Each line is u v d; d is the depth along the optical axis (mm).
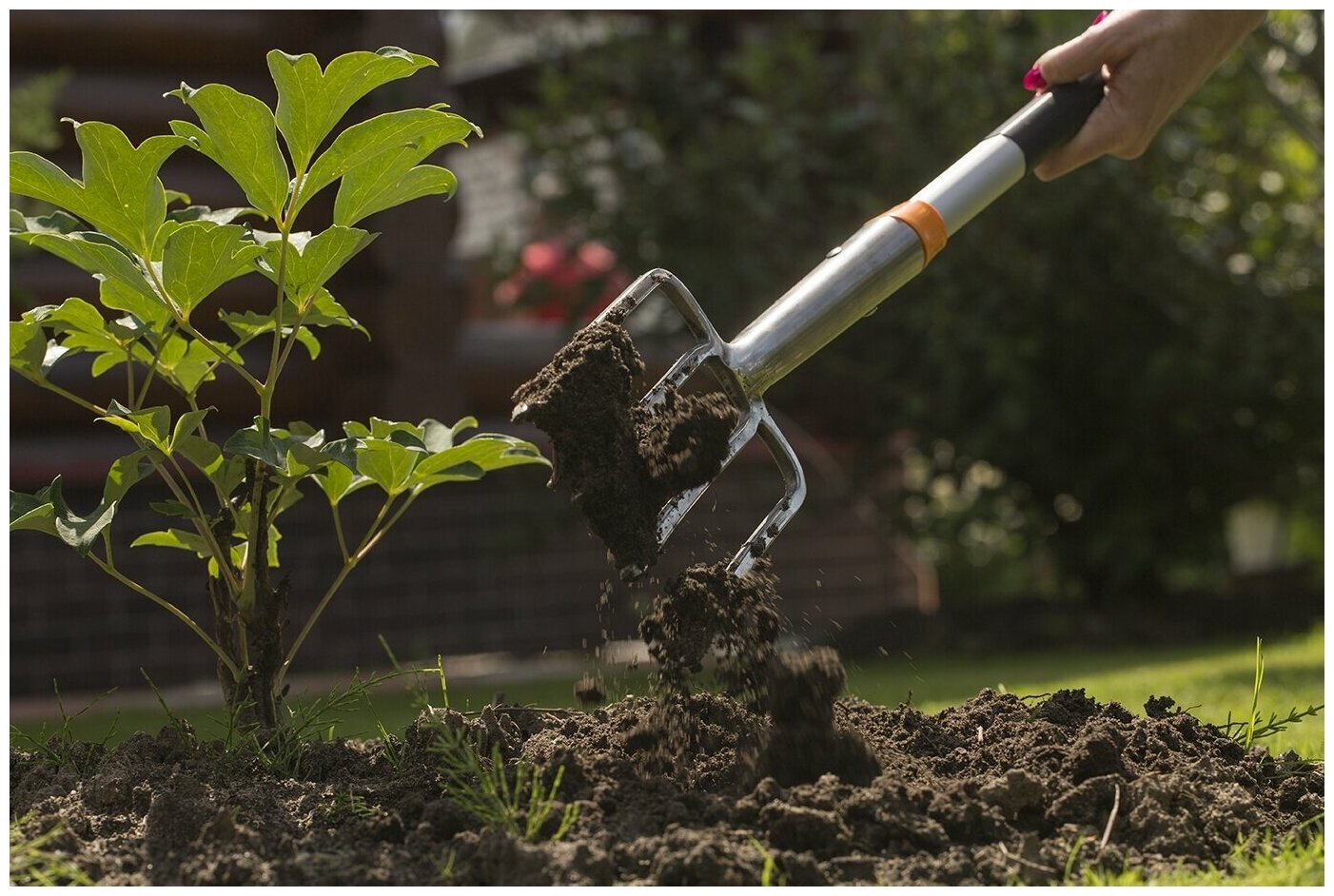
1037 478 5355
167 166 4809
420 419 4848
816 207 5273
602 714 1765
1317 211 5355
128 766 1592
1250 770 1589
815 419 5699
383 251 4863
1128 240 4992
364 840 1366
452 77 6316
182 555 4883
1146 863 1303
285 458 1579
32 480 4664
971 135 5102
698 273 4840
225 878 1264
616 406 1512
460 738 1536
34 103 3682
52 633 4695
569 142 5055
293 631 5043
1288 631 5047
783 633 1568
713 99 5133
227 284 4770
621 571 1513
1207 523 5504
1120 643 5062
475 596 5355
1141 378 5000
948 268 5016
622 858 1265
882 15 5305
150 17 4727
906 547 6082
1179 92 2123
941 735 1684
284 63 1446
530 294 4930
